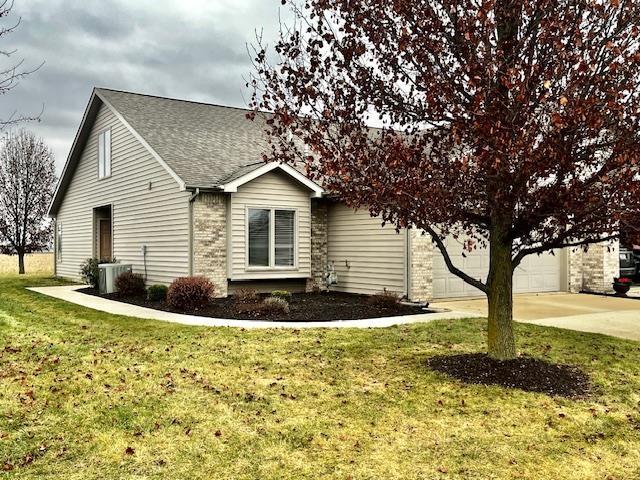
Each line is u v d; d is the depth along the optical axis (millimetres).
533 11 5430
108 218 20328
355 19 6062
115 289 15883
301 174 14719
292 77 6133
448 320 10398
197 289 12273
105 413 5344
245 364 7148
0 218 26938
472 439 4840
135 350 7934
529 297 15180
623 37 5125
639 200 5066
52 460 4367
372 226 14711
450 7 5816
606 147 5387
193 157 14945
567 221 5734
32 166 27531
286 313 11539
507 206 5832
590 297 15172
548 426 5145
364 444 4727
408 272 13422
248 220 14234
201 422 5160
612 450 4695
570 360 7434
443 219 6398
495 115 5074
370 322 10375
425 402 5738
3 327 9695
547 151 5039
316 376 6637
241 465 4320
